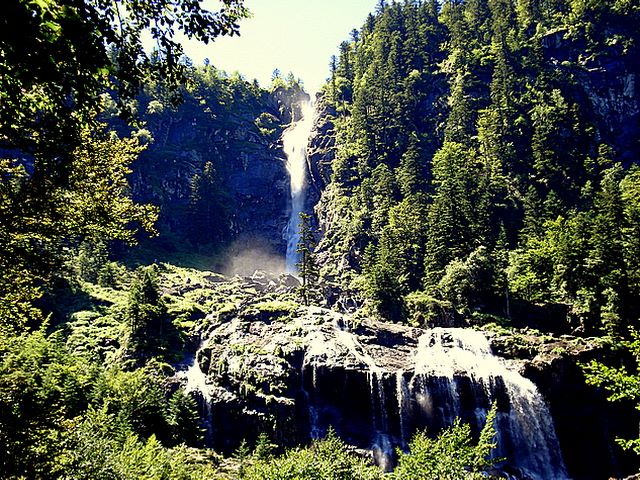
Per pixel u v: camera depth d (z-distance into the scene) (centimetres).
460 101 10812
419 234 7750
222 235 11669
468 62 12438
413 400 4484
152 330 5609
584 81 11288
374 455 4156
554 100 10338
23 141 1055
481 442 2112
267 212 13175
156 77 934
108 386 3981
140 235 10231
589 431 4397
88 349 5516
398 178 9675
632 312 5006
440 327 5875
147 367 4975
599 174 9138
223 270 10712
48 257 1436
